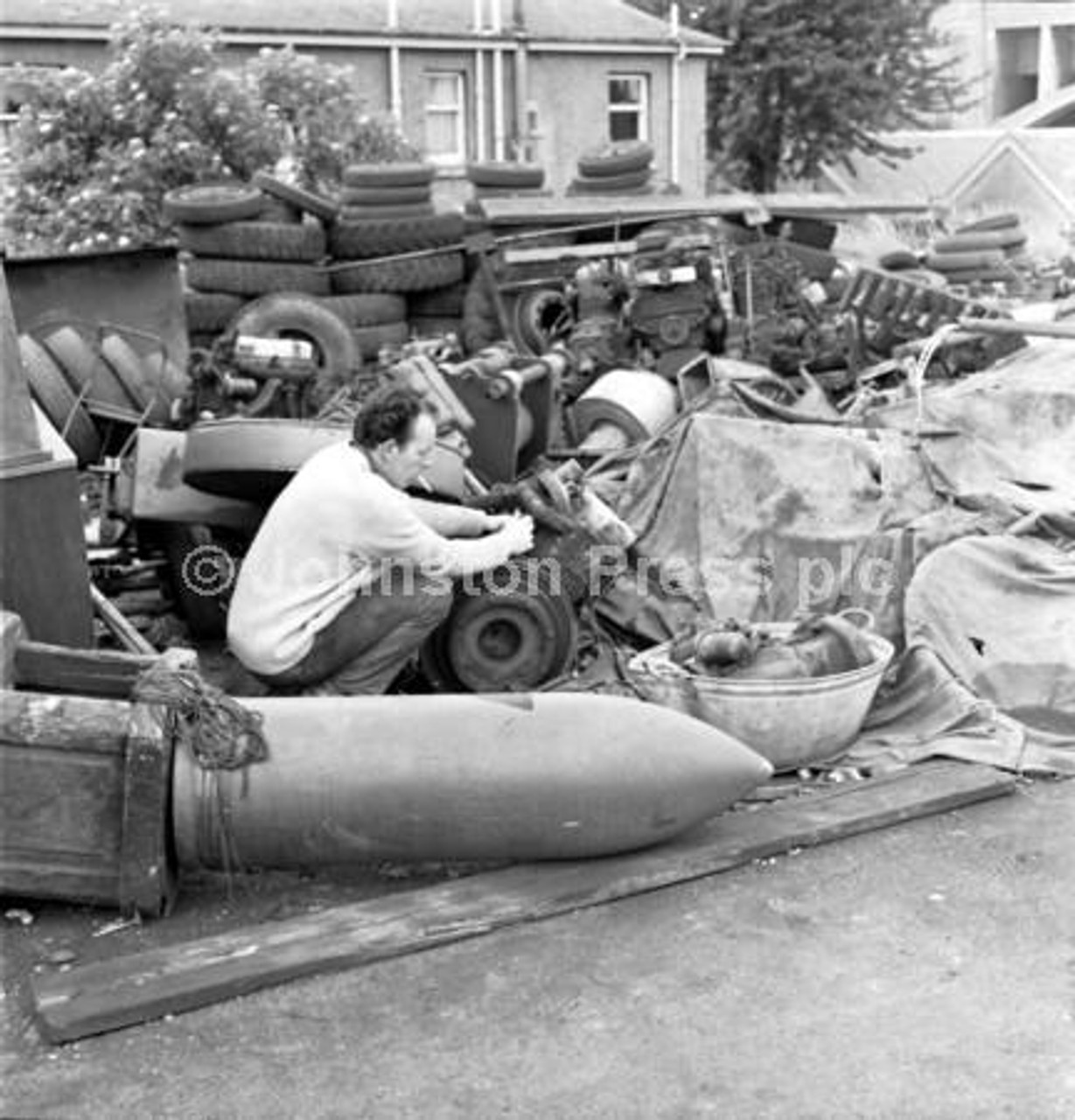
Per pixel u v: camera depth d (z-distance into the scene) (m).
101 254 9.29
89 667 4.55
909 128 29.25
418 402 5.08
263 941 4.04
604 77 23.48
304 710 4.32
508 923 4.15
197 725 4.20
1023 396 6.89
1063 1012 3.73
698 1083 3.47
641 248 10.93
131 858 4.16
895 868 4.49
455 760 4.23
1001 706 5.53
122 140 15.05
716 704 5.00
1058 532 6.19
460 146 22.45
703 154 24.84
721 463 6.20
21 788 4.17
